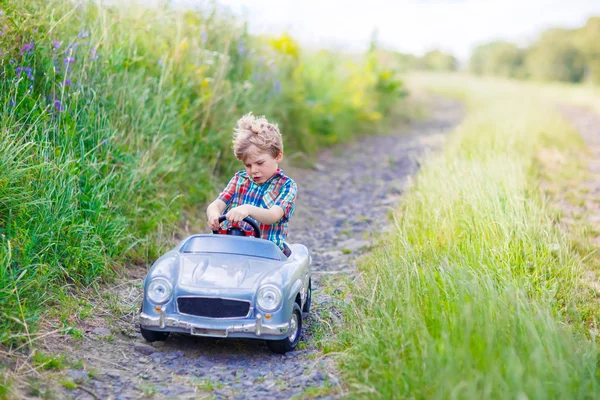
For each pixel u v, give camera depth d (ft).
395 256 18.93
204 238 15.60
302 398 12.01
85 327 15.12
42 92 20.72
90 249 17.76
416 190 28.58
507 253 17.94
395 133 58.75
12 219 16.42
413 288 15.51
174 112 26.13
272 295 13.82
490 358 11.22
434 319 13.43
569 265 18.78
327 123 47.16
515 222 19.80
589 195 31.07
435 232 20.71
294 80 45.01
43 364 12.49
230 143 30.78
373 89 65.10
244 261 14.88
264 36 43.50
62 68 21.50
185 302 13.87
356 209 30.81
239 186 17.28
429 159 33.76
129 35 27.48
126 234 20.54
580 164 39.22
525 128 45.93
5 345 13.04
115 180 21.45
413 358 12.05
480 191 22.72
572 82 277.44
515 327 12.34
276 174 17.10
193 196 26.53
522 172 29.17
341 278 20.75
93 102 21.52
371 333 13.75
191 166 27.48
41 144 18.33
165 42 29.58
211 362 14.08
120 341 14.80
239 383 12.92
